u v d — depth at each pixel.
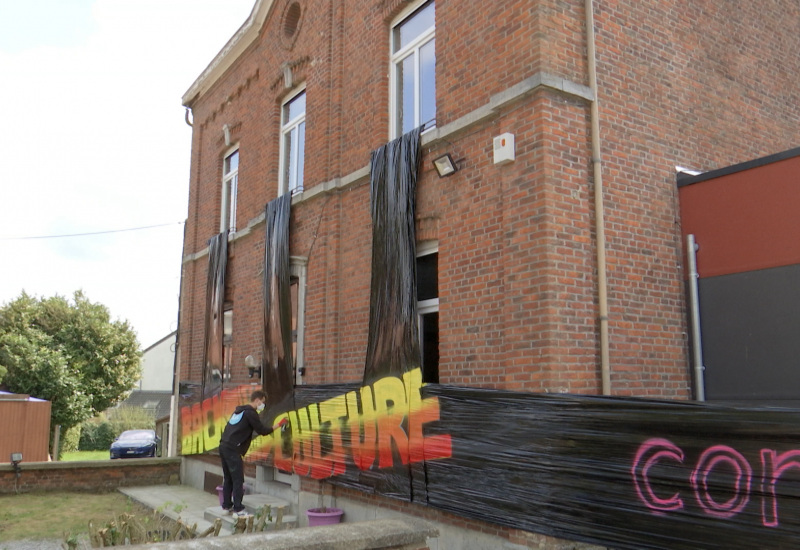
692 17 7.98
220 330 12.61
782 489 4.24
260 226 11.66
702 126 7.79
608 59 6.91
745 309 6.54
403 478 7.21
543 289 6.07
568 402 5.55
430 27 8.34
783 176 6.39
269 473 10.40
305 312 9.93
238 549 3.18
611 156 6.75
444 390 6.78
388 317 7.81
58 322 31.66
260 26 12.34
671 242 7.06
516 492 5.88
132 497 11.80
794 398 6.09
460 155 7.25
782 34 9.27
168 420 22.73
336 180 9.42
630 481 5.07
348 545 3.45
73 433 31.27
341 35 9.88
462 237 7.13
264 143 11.92
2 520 9.91
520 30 6.64
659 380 6.64
